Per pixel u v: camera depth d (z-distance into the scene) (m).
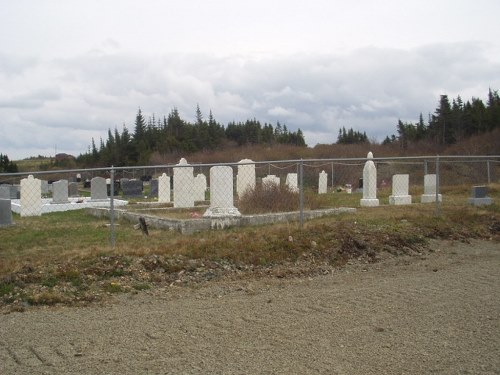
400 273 8.38
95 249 8.47
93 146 72.94
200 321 5.72
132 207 17.33
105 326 5.54
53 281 7.04
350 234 10.06
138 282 7.35
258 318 5.84
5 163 53.25
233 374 4.26
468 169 26.30
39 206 16.94
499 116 51.69
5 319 5.81
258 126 81.00
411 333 5.30
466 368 4.40
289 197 13.80
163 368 4.38
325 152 47.16
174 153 61.62
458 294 6.93
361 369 4.38
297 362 4.53
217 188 11.80
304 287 7.45
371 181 16.05
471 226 11.99
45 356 4.64
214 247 8.80
